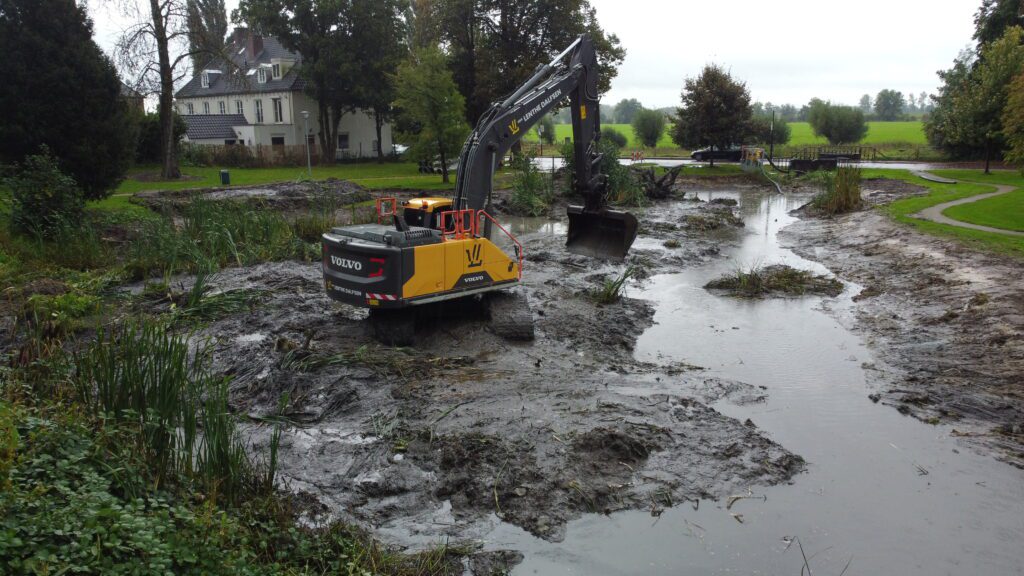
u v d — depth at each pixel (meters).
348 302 11.03
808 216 28.67
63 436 6.09
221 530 5.41
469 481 7.46
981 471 8.01
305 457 7.92
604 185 16.81
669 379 10.61
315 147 53.34
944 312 13.79
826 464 8.16
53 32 20.53
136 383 7.37
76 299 12.74
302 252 18.55
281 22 48.59
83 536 4.70
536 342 12.02
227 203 22.16
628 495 7.33
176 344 8.05
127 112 22.89
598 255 16.86
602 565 6.27
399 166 51.38
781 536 6.77
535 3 45.91
